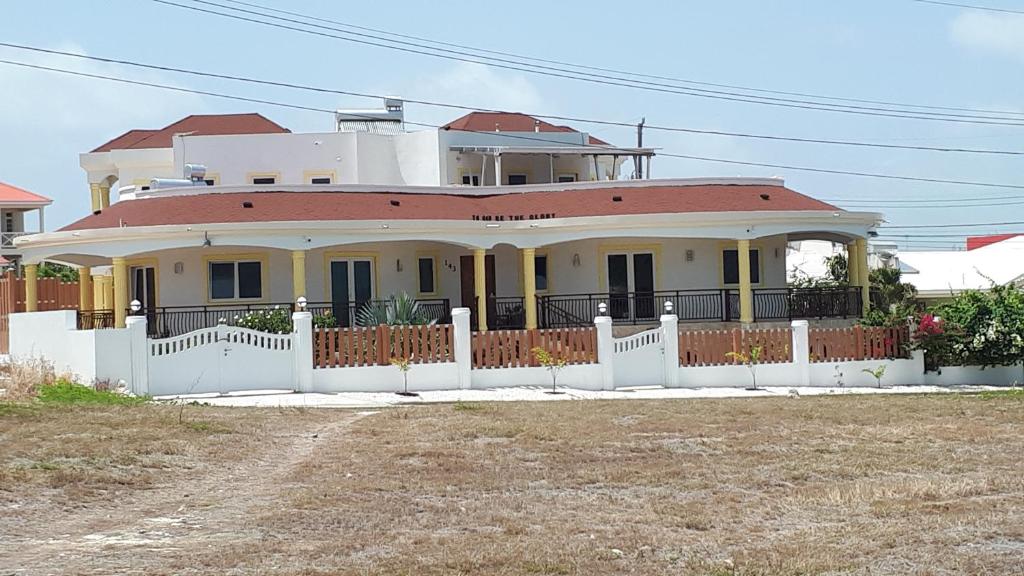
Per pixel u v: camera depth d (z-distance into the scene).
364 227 35.22
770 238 40.81
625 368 31.27
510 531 12.47
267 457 17.81
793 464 17.08
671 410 24.20
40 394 24.47
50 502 13.66
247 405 26.16
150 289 37.81
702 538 12.23
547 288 40.34
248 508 13.66
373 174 46.44
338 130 51.62
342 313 38.12
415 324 32.91
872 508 13.52
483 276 36.69
